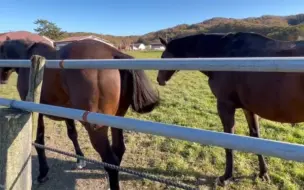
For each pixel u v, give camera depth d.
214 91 2.89
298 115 2.31
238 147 0.88
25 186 1.54
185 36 3.24
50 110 1.39
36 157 3.60
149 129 1.09
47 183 3.01
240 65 0.91
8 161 1.45
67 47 2.56
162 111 5.72
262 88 2.41
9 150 1.45
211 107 6.02
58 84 2.50
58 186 2.95
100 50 2.47
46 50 2.76
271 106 2.41
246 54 2.64
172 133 1.03
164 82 3.80
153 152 3.67
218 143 0.93
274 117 2.48
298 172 3.09
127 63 1.18
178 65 1.04
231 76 2.67
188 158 3.49
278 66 0.83
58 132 4.54
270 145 0.82
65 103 2.60
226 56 2.82
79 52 2.43
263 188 2.85
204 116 5.35
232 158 2.91
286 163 3.31
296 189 2.81
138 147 3.83
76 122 4.96
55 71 2.48
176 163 3.34
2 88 8.87
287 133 4.34
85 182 3.02
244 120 5.04
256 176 3.04
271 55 2.42
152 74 13.55
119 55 2.48
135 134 4.28
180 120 5.07
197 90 8.39
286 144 0.80
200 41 3.10
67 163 3.45
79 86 2.32
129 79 2.46
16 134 1.46
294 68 0.81
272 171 3.15
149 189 2.83
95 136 2.35
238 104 2.80
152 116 5.36
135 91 2.45
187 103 6.38
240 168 3.21
